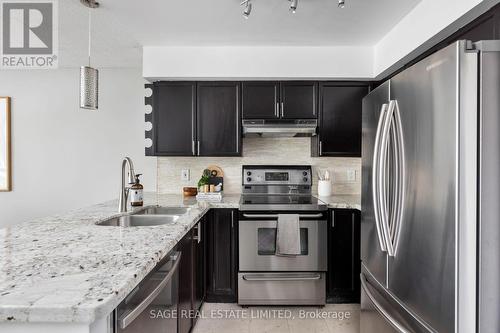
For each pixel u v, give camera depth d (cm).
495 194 104
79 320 71
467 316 104
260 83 302
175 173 342
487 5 154
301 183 332
